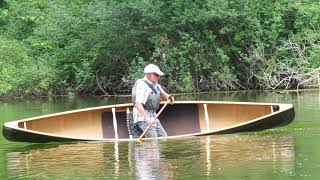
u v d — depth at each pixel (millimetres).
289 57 32094
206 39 32344
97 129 15875
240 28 32219
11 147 13859
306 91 29266
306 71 31047
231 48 32219
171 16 31938
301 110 19531
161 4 31672
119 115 16031
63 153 12602
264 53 32188
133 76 31047
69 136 14859
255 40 31844
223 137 14047
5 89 30969
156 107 15000
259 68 32062
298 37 31859
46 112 22109
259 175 9906
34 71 31984
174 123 16391
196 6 31672
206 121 16375
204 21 31719
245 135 14305
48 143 14062
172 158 11609
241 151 12133
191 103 16406
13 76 32094
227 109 16359
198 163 11039
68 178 10172
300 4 32000
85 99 29172
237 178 9750
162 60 31516
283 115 14789
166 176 10055
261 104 15953
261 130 14844
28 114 21469
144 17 31516
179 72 31719
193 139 13883
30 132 13766
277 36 32125
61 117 15500
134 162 11359
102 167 10984
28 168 11172
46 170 10906
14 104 27047
